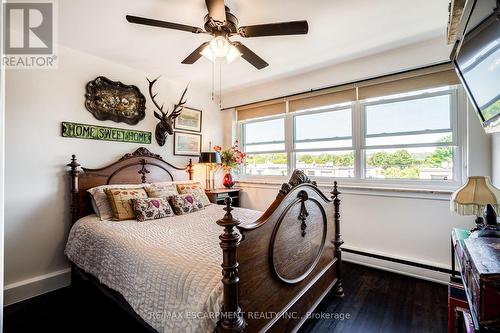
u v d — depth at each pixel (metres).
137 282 1.47
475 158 2.26
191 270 1.28
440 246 2.48
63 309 2.10
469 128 2.29
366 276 2.63
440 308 2.03
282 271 1.50
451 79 2.45
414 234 2.62
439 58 2.43
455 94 2.51
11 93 2.19
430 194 2.52
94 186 2.63
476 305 0.87
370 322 1.87
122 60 2.86
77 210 2.49
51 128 2.42
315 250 1.93
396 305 2.08
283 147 3.86
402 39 2.47
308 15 2.04
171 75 3.39
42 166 2.36
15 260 2.21
